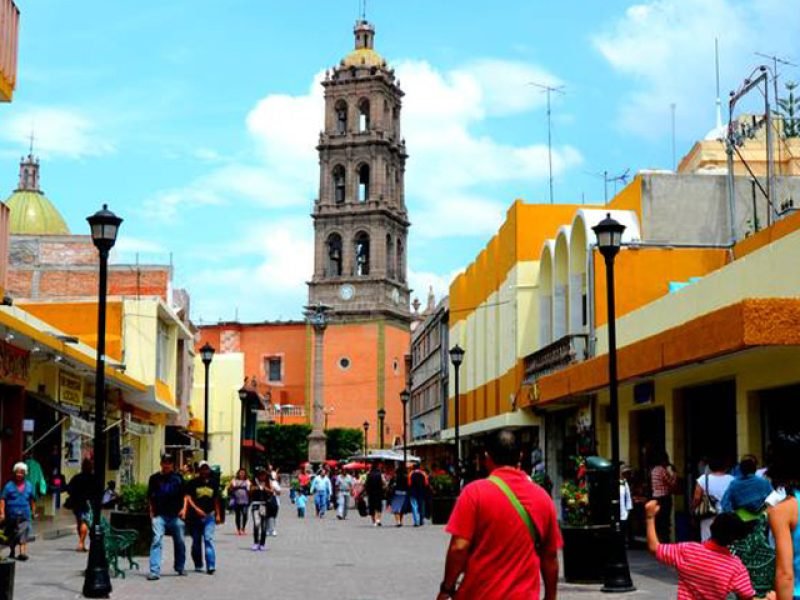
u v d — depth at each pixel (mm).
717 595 7168
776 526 6480
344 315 104188
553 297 32750
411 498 35469
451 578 6449
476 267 47562
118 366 33594
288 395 108375
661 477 20969
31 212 75562
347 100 105938
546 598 6668
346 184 105500
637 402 24672
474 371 47750
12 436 25172
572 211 37344
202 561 19312
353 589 16438
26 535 19625
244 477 31453
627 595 15047
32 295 45812
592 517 16844
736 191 29234
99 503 15516
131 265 46781
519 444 6715
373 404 103062
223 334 110125
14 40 19969
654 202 28969
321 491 43562
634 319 24547
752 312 15344
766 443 18938
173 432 49562
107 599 14922
